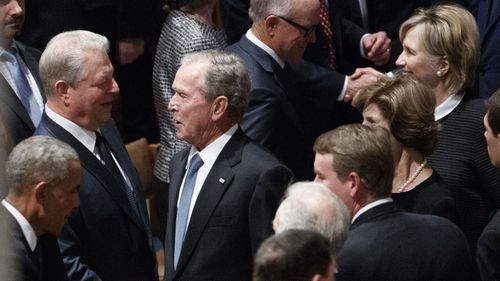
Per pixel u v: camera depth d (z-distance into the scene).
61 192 11.41
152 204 18.84
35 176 11.20
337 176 10.70
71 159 11.48
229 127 12.64
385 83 12.68
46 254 11.67
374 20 19.77
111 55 21.47
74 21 20.39
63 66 12.92
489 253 11.38
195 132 12.52
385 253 10.25
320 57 18.20
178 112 12.52
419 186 12.23
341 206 9.38
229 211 12.21
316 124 16.98
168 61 17.44
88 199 12.95
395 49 19.67
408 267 10.26
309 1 15.28
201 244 12.30
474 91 15.70
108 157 13.55
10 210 11.20
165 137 17.78
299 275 7.58
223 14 19.17
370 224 10.52
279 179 12.27
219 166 12.45
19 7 14.94
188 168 12.92
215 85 12.32
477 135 13.80
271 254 7.64
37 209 11.33
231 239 12.24
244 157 12.43
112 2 20.91
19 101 14.85
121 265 13.27
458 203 13.87
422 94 12.42
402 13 19.73
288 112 15.75
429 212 11.98
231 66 12.45
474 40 14.03
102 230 13.05
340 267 10.20
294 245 7.65
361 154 10.60
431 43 13.95
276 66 15.70
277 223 9.30
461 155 13.84
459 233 10.78
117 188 13.26
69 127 13.13
